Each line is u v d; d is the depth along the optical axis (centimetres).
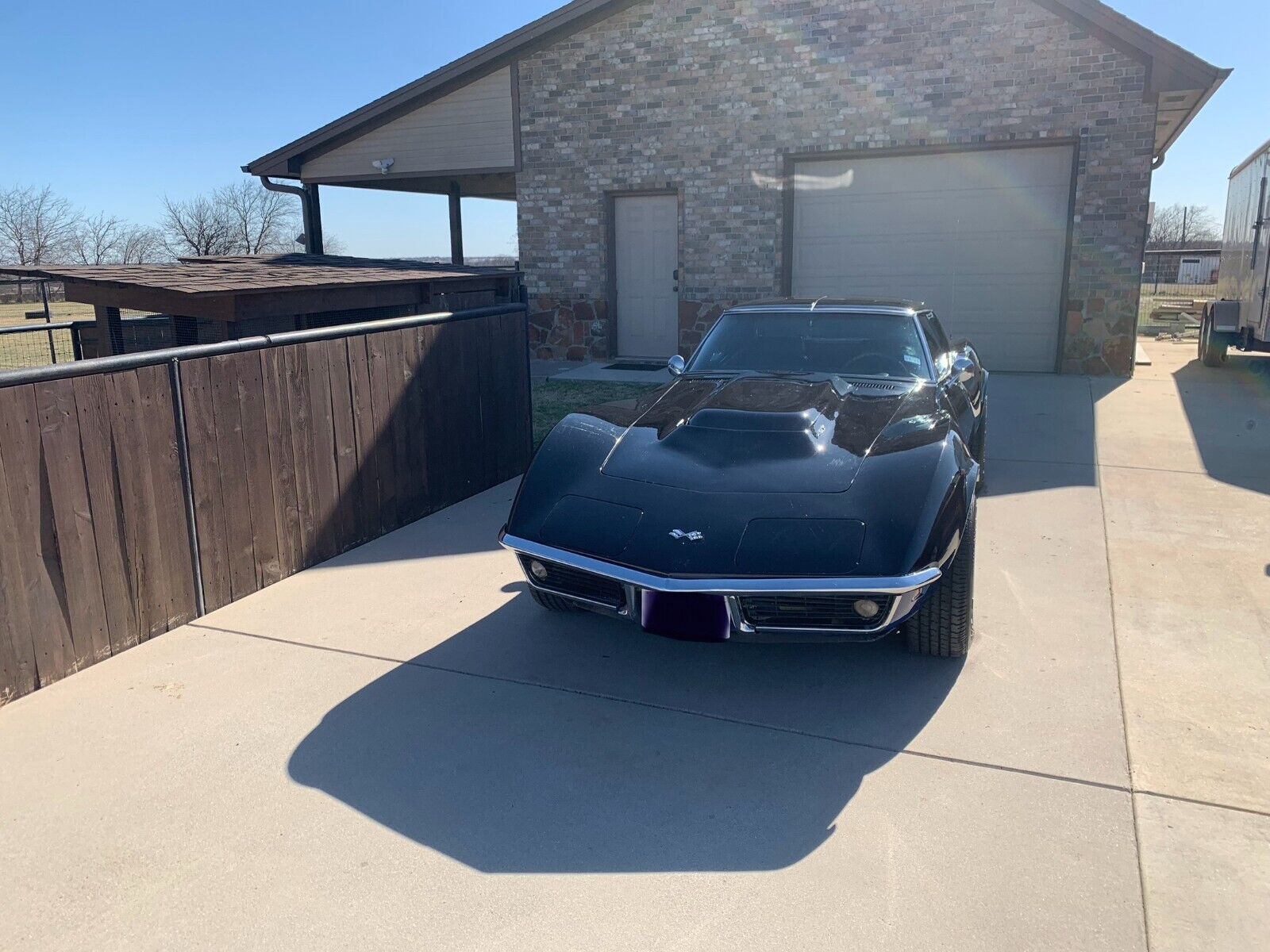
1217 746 317
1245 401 996
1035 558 507
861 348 496
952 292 1226
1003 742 322
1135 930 234
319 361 503
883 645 404
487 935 235
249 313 652
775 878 255
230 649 405
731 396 433
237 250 3919
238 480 457
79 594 381
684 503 350
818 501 341
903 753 317
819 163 1254
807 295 1296
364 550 539
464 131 1413
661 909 244
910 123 1183
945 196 1205
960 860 261
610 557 340
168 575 422
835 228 1264
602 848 269
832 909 242
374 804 291
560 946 231
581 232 1377
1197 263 3294
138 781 304
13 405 350
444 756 319
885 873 256
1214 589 458
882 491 343
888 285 1252
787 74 1229
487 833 277
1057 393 1048
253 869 262
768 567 321
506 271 919
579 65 1331
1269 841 266
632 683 372
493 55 1346
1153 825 274
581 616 439
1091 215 1134
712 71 1264
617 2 1279
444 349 607
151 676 379
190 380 425
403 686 369
